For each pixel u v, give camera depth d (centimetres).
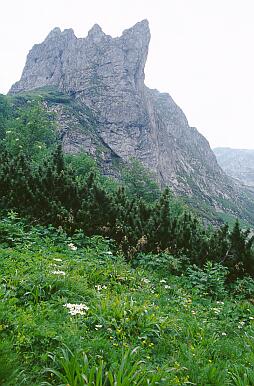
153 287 896
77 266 847
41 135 5594
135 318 615
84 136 13662
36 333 482
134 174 8156
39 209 1227
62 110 14400
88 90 17038
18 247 899
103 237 1223
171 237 1298
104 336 532
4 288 606
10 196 1236
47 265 759
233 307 900
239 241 1256
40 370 423
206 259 1202
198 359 536
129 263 1074
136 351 502
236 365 547
